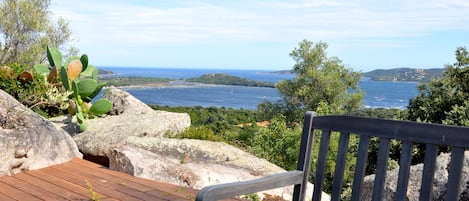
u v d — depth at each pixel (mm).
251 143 8547
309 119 2084
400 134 1818
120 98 7410
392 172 3594
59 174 3992
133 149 4430
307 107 21719
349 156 8805
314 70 21266
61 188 3557
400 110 15367
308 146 2068
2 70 6051
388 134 1854
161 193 3592
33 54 13227
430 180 1723
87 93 5938
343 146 1997
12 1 13266
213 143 5621
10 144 3883
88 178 3914
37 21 13375
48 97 5711
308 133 2072
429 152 1739
